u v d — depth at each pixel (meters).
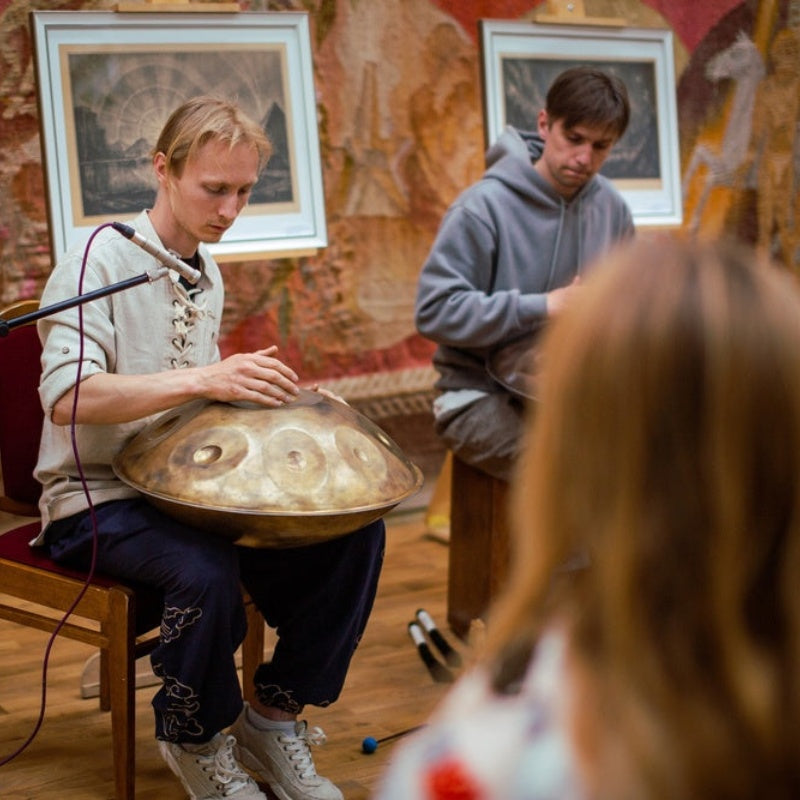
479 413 2.83
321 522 1.93
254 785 2.09
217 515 1.92
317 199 3.27
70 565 2.13
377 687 2.72
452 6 3.99
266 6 3.67
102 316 2.08
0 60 3.33
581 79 2.77
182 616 1.97
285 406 2.04
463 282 2.80
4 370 2.38
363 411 4.02
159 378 2.01
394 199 3.99
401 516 4.05
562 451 0.69
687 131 4.45
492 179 2.91
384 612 3.20
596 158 2.82
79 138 2.94
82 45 2.94
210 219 2.11
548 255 2.90
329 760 2.37
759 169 4.61
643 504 0.67
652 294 0.67
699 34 4.43
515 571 0.77
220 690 2.01
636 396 0.66
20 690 2.68
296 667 2.16
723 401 0.65
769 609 0.66
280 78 3.20
